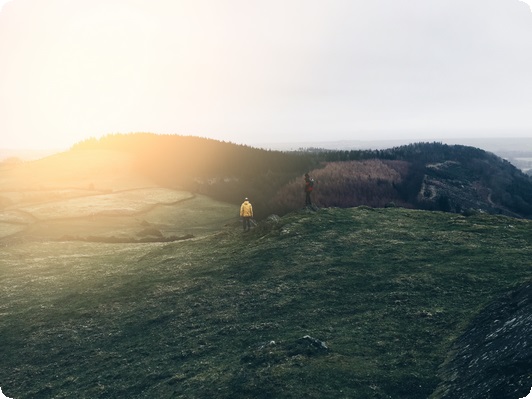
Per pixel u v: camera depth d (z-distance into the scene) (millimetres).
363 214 33656
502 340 12578
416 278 20391
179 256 32438
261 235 32531
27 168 130875
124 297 25703
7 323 24359
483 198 112062
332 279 22016
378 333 16328
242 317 20031
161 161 136375
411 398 12508
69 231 66000
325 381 13734
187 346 18359
